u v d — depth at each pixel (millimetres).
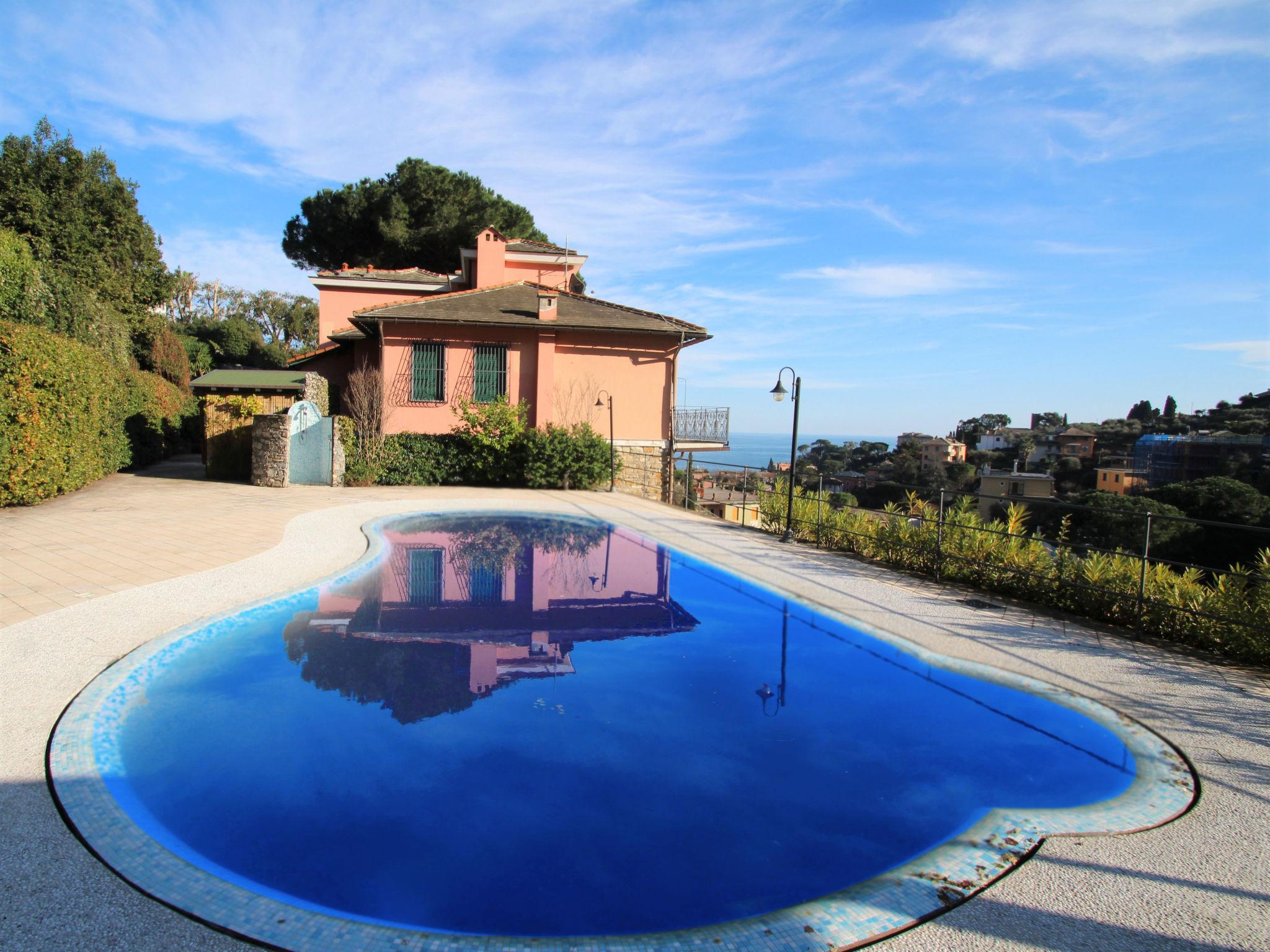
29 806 2939
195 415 24453
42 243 21188
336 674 4746
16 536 8531
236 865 2637
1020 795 3377
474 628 5996
